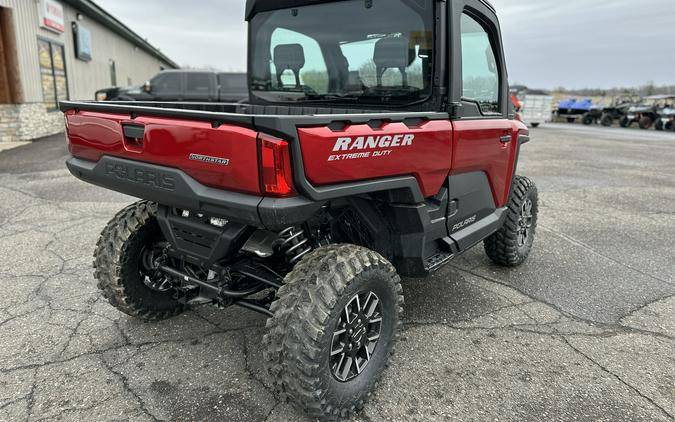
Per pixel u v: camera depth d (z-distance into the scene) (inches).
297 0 138.2
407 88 122.9
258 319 135.0
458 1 116.2
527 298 153.6
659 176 401.4
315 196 83.3
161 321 132.3
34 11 522.3
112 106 97.9
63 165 369.7
